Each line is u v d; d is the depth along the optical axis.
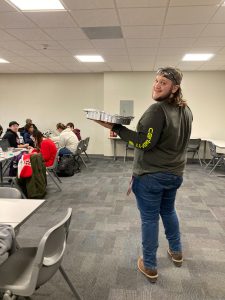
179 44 4.77
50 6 3.18
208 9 3.21
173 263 2.30
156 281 2.07
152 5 3.11
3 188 2.01
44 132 8.28
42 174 4.05
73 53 5.51
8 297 1.30
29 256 1.63
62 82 8.15
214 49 5.08
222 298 1.89
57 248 1.46
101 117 1.78
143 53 5.46
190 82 7.48
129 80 7.66
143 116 1.79
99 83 8.02
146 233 2.00
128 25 3.79
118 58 5.94
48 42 4.70
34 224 3.12
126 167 6.61
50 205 3.77
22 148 5.26
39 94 8.25
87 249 2.55
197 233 2.90
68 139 5.83
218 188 4.70
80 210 3.58
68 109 8.23
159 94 1.82
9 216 1.57
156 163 1.85
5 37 4.40
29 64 6.73
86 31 4.07
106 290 1.97
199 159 7.23
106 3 3.07
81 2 3.04
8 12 3.36
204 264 2.31
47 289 1.97
